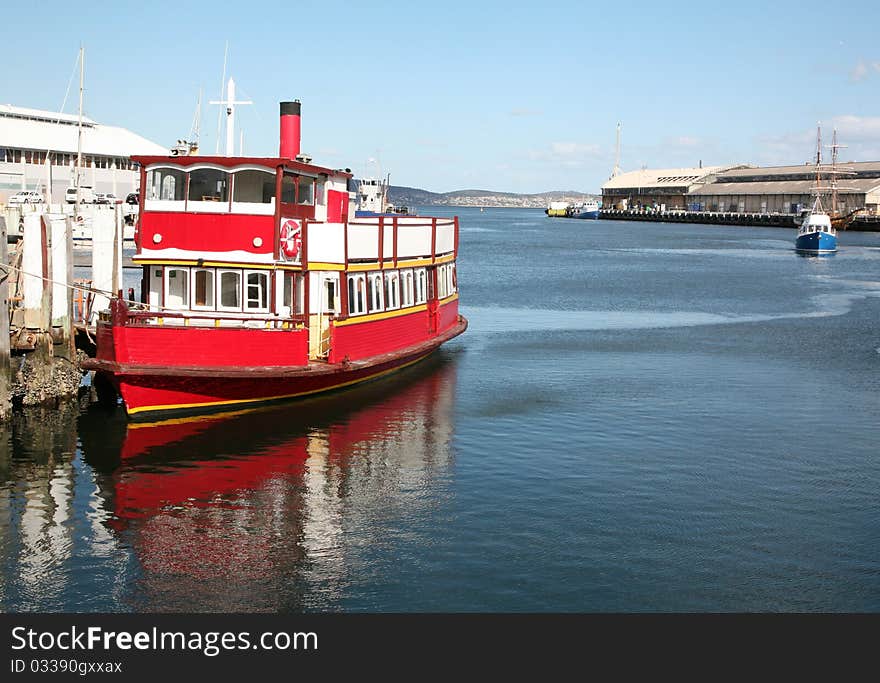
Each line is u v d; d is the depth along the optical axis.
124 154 149.75
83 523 25.53
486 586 22.16
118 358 32.91
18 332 37.41
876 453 33.28
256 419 36.03
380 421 36.56
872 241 197.88
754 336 62.47
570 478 29.94
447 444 33.62
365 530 25.28
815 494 28.75
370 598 21.58
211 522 25.72
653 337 61.66
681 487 29.23
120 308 32.81
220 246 35.44
